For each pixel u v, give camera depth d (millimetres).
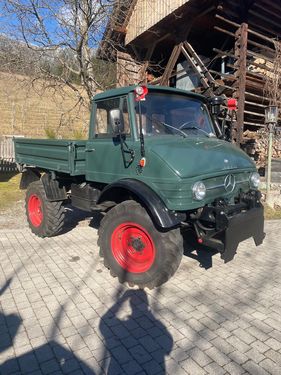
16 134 22312
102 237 4258
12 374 2613
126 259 4094
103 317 3381
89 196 5023
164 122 4395
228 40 11797
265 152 9945
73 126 12188
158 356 2816
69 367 2689
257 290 3963
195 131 4695
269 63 10742
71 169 4777
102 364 2723
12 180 12633
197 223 3854
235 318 3369
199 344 2967
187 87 11234
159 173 3713
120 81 10641
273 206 7691
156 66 13031
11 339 3027
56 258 4926
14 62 9266
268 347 2930
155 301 3693
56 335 3088
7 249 5293
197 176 3629
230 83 9867
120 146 4230
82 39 8492
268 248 5363
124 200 4504
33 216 6055
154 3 11352
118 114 3969
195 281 4184
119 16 10883
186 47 10805
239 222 3658
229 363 2732
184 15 10492
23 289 3965
